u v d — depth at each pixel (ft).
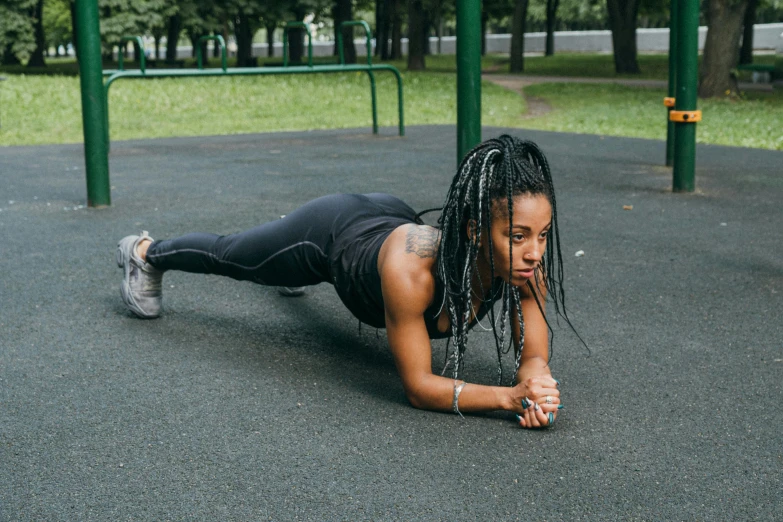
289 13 89.81
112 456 7.52
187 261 10.32
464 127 14.55
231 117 50.70
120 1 79.15
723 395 8.89
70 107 51.85
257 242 9.33
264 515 6.52
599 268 14.43
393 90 65.31
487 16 118.83
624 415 8.38
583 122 46.73
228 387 9.12
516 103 59.26
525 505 6.65
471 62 14.30
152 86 63.26
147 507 6.65
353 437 7.87
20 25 83.92
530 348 8.36
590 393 8.95
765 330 11.11
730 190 22.50
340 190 22.48
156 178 24.95
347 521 6.43
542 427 8.04
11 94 55.57
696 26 21.34
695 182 23.89
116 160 29.48
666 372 9.58
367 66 35.73
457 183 7.28
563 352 10.27
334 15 103.76
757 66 86.38
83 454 7.56
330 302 12.45
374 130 38.45
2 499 6.77
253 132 41.60
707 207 20.06
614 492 6.86
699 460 7.42
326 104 56.90
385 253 8.03
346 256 8.47
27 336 10.82
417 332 8.05
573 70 108.99
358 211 8.82
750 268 14.39
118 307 12.12
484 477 7.10
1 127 43.75
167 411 8.49
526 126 45.21
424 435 7.90
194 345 10.51
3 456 7.51
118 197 21.49
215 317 11.68
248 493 6.86
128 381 9.30
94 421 8.25
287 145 34.19
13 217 18.78
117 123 46.91
